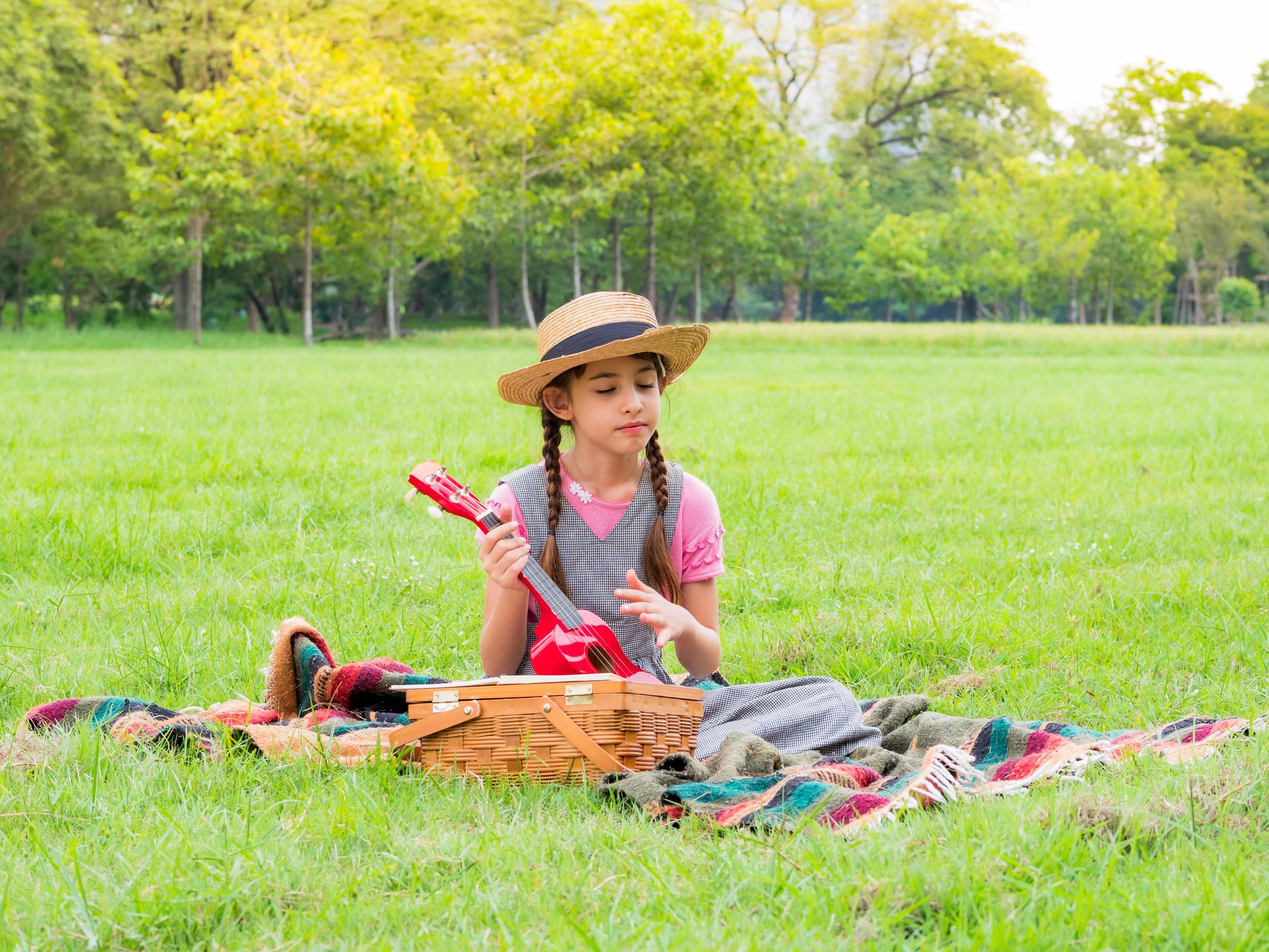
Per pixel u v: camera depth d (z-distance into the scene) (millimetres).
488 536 3236
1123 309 91375
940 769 2715
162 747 3182
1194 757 2807
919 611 5273
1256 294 86875
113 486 8461
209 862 2379
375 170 36375
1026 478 9305
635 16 43844
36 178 39281
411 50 46219
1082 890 2021
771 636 5055
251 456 9562
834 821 2559
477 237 43688
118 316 56188
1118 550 6617
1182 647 4617
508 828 2592
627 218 52344
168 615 5250
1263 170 97812
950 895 2104
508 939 2051
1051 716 3889
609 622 3428
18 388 16484
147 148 41281
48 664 4480
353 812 2658
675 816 2676
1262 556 6457
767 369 25344
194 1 41688
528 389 3326
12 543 6418
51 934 2107
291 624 3854
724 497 8094
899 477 9305
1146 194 67875
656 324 3393
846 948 1956
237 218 38844
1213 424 12898
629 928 2068
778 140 54938
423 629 5008
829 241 65125
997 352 37094
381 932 2102
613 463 3432
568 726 2957
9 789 2895
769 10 77938
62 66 37156
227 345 39531
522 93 41312
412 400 15195
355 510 7684
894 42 83125
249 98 35875
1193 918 1966
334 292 68750
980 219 66500
